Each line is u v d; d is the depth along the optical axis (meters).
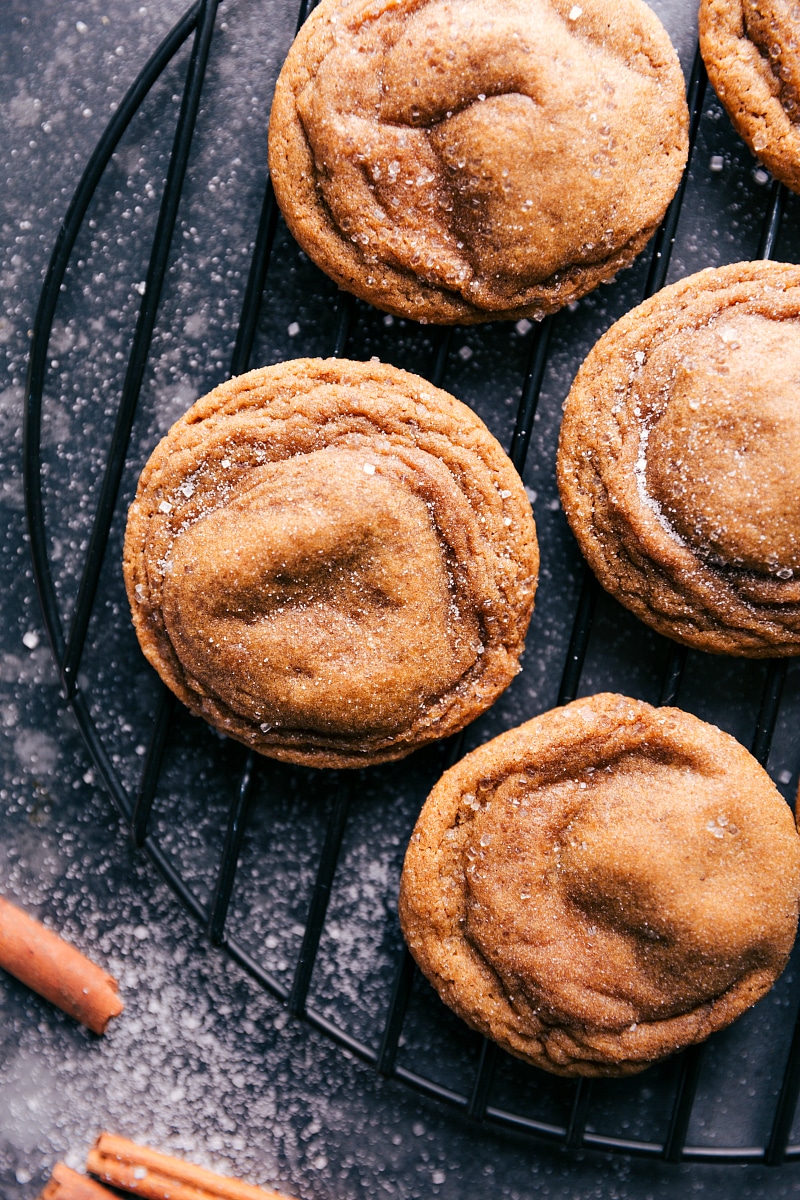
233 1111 0.41
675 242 0.41
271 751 0.39
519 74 0.38
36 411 0.40
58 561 0.41
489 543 0.39
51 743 0.41
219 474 0.39
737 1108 0.41
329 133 0.38
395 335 0.41
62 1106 0.41
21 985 0.41
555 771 0.39
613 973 0.38
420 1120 0.41
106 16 0.41
